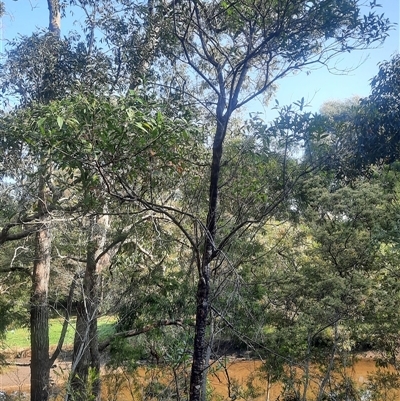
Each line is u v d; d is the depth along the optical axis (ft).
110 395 23.54
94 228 25.73
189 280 22.02
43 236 29.25
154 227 22.34
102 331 26.53
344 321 23.59
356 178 22.70
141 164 10.49
